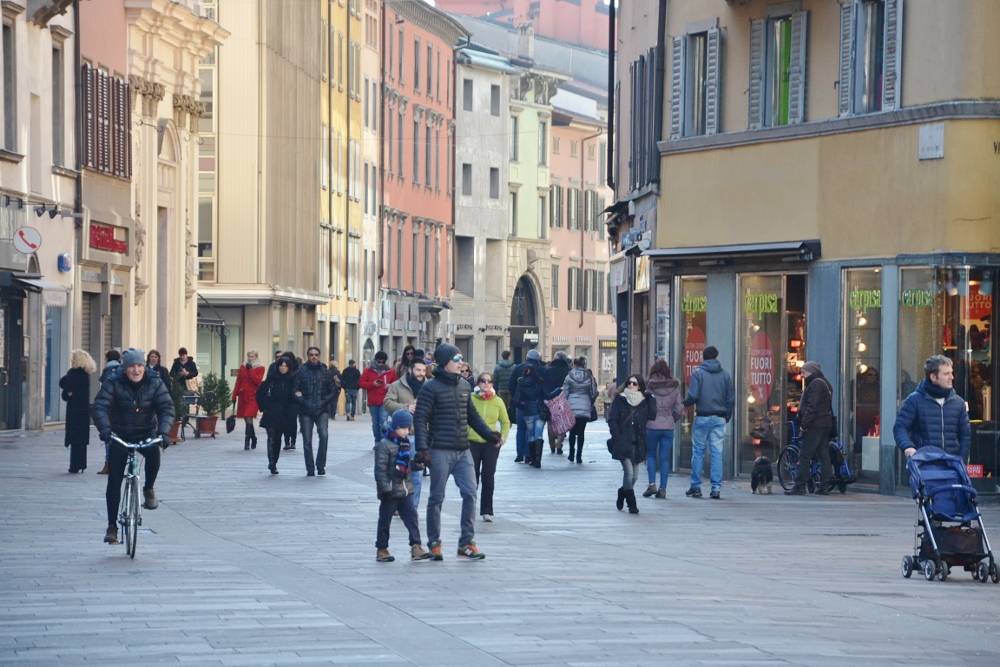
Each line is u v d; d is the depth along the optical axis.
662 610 32.34
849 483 65.44
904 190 65.44
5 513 51.34
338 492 61.34
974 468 63.25
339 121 190.38
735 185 74.38
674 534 48.69
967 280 63.53
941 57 63.94
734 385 73.56
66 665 25.95
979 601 35.16
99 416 41.91
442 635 28.95
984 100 63.28
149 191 125.75
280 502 56.81
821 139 69.75
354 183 196.75
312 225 176.50
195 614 31.34
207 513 52.75
